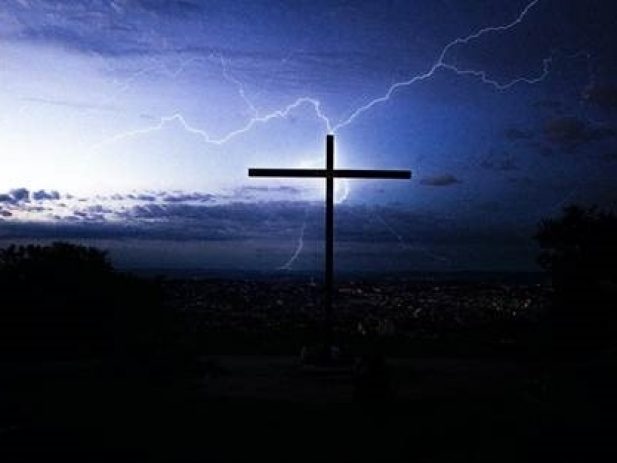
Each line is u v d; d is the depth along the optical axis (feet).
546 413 37.01
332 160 64.28
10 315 59.41
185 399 45.57
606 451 30.78
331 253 63.26
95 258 66.33
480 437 34.37
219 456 31.94
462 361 67.41
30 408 40.34
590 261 71.26
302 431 36.78
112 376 51.55
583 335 68.23
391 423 38.60
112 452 32.40
